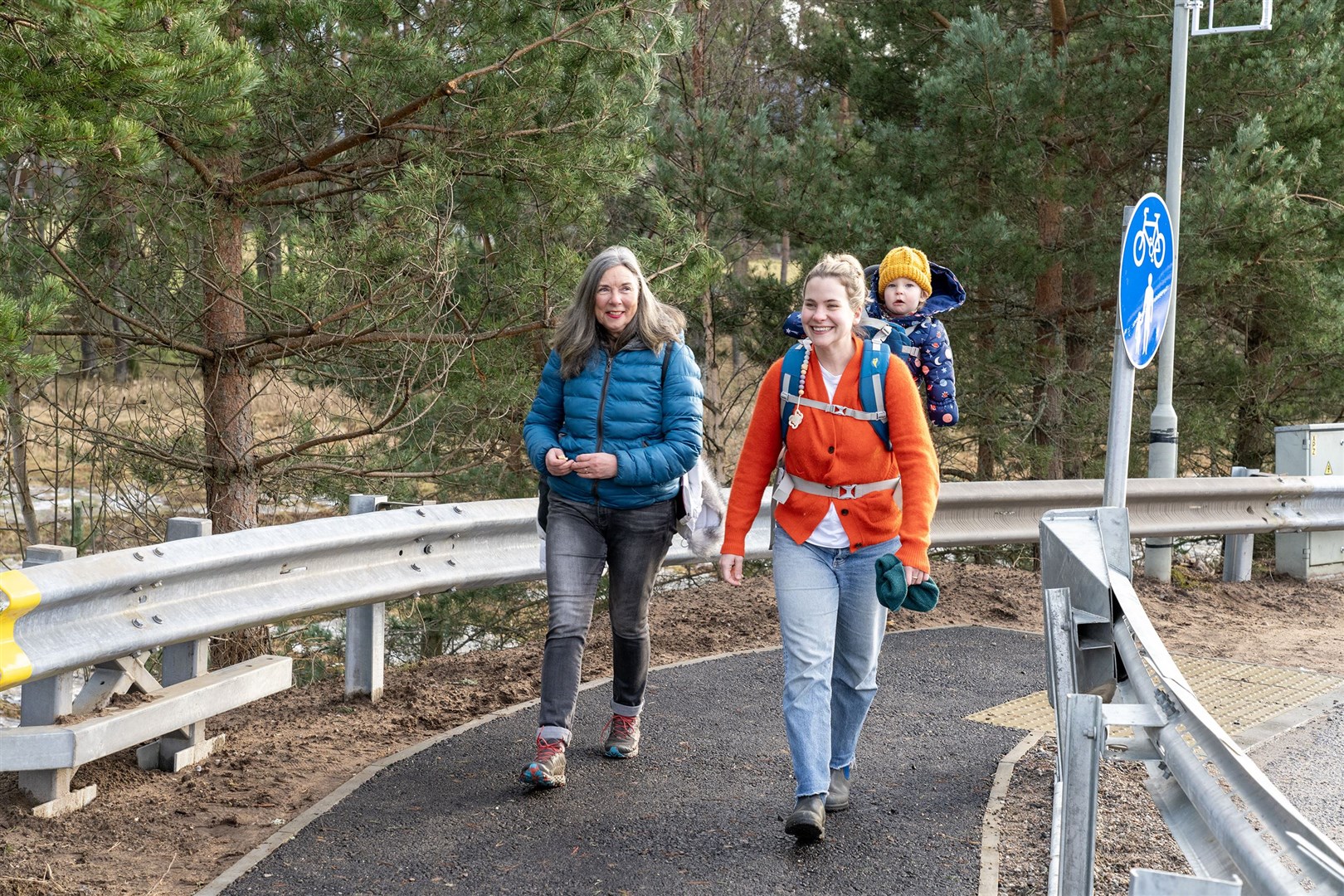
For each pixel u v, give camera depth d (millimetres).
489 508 5711
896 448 3994
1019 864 3807
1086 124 13828
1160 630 7402
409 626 14078
